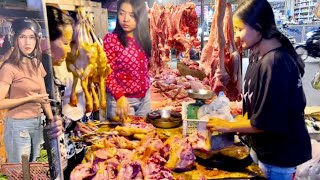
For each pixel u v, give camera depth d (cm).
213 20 337
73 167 191
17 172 135
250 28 177
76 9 205
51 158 139
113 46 266
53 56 177
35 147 139
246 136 212
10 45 128
